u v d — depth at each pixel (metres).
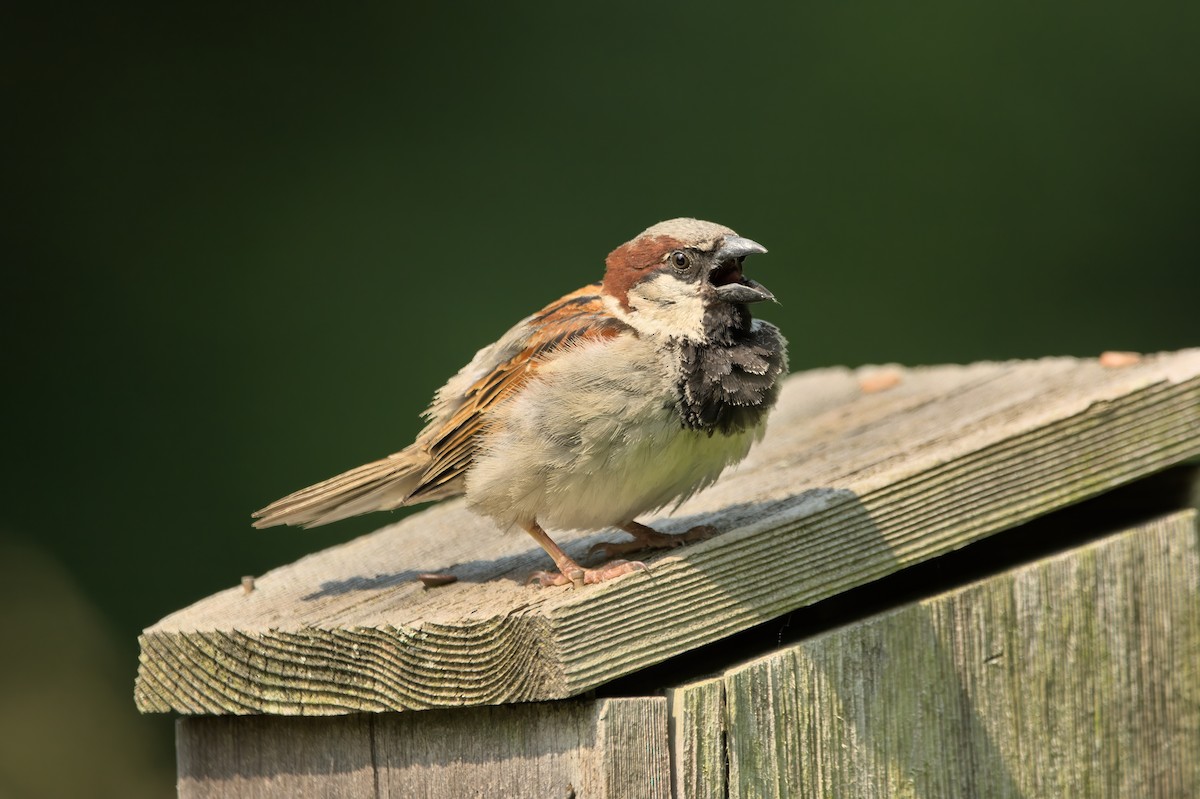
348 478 7.84
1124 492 8.72
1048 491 7.77
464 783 6.36
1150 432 8.10
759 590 6.69
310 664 6.46
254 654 6.57
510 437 7.20
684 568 6.43
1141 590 8.16
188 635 6.68
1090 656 7.92
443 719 6.40
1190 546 8.37
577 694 6.08
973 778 7.42
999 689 7.55
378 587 7.39
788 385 12.04
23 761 15.60
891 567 7.20
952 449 7.56
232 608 7.13
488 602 6.57
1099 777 7.90
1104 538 8.16
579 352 7.17
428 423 7.96
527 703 6.21
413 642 6.23
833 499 7.04
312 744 6.72
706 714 6.31
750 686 6.50
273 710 6.55
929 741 7.25
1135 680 8.08
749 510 7.64
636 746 6.08
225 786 6.93
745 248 7.30
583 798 6.09
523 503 7.24
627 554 7.62
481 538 8.58
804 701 6.71
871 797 6.97
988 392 10.20
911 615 7.23
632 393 7.03
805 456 9.08
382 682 6.32
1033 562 7.87
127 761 15.98
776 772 6.59
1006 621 7.62
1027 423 7.80
